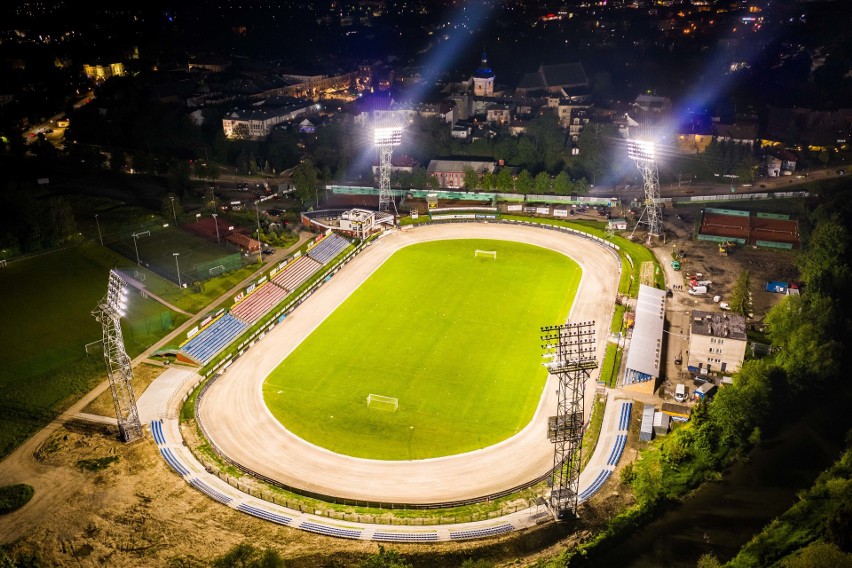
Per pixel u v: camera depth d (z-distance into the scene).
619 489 150.88
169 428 169.38
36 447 159.75
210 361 196.62
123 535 134.75
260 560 124.19
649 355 190.62
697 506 147.62
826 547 127.88
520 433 168.38
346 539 135.75
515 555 133.00
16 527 136.00
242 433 169.25
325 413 176.38
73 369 189.88
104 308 158.50
